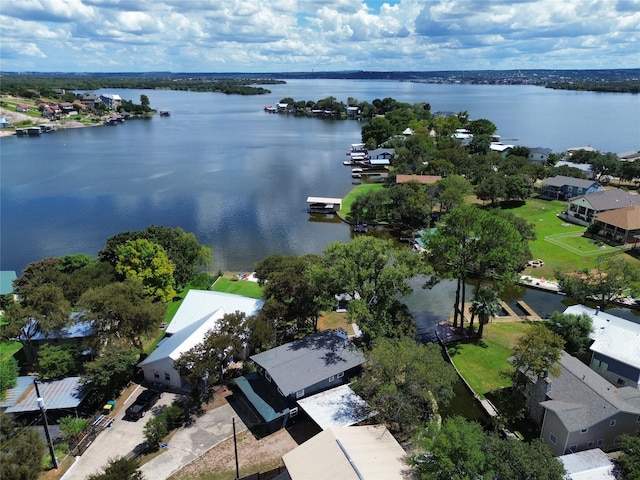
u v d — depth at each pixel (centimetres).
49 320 4828
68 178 14212
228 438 3900
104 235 9612
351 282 4781
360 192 12500
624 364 4425
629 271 5934
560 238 8756
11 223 10331
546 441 3769
